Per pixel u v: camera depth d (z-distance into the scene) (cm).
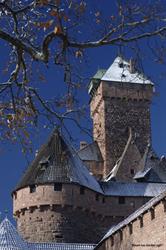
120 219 9956
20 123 2017
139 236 6644
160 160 11912
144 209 6500
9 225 8206
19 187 9631
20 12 1792
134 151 12662
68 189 9400
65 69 1881
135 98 13988
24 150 2041
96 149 13612
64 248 8394
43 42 1680
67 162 9706
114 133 13712
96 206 9781
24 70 1864
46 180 9400
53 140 10062
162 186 10544
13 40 1708
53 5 1730
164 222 5972
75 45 1723
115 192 10150
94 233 9594
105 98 13938
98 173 13288
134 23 1717
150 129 13850
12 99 1939
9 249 7800
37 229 9288
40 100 1945
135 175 11719
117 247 7381
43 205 9312
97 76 14162
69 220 9312
